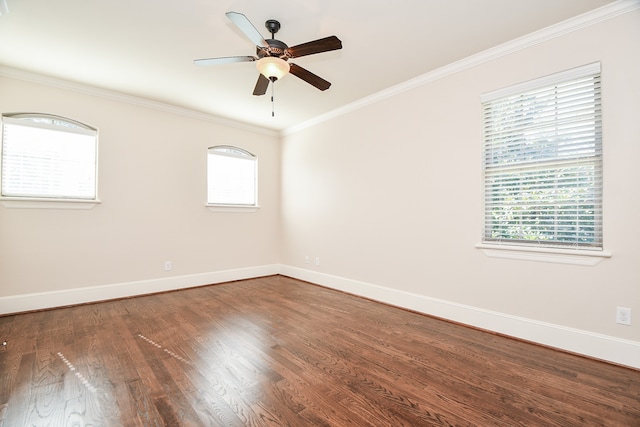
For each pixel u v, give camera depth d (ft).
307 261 14.88
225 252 14.61
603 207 6.72
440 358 6.86
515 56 7.97
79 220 10.75
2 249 9.45
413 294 10.30
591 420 4.79
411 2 6.48
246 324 8.97
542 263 7.57
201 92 11.31
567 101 7.24
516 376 6.10
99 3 6.49
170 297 11.88
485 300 8.57
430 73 9.71
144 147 12.14
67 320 9.14
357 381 5.90
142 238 12.12
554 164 7.45
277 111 13.41
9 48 8.32
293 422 4.72
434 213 9.74
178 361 6.66
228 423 4.69
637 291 6.33
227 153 14.84
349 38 7.85
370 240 11.82
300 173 15.33
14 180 9.71
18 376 5.99
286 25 7.30
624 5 6.37
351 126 12.58
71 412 4.94
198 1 6.45
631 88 6.38
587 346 6.89
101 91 11.05
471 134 8.84
